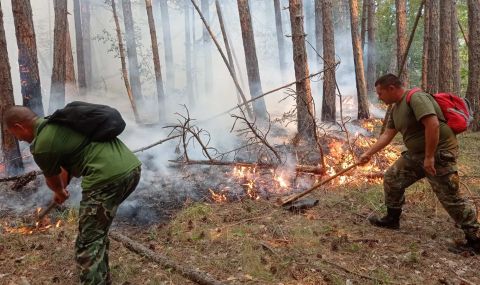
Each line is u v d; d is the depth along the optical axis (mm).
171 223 4441
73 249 3844
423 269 3439
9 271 3486
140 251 3715
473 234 3691
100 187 2816
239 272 3398
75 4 13609
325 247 3836
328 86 9547
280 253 3670
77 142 2811
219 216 4621
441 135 3641
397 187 4051
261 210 4789
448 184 3654
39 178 5715
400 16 12695
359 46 11164
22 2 6219
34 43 6414
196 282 3246
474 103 10438
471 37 10367
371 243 3859
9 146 5703
